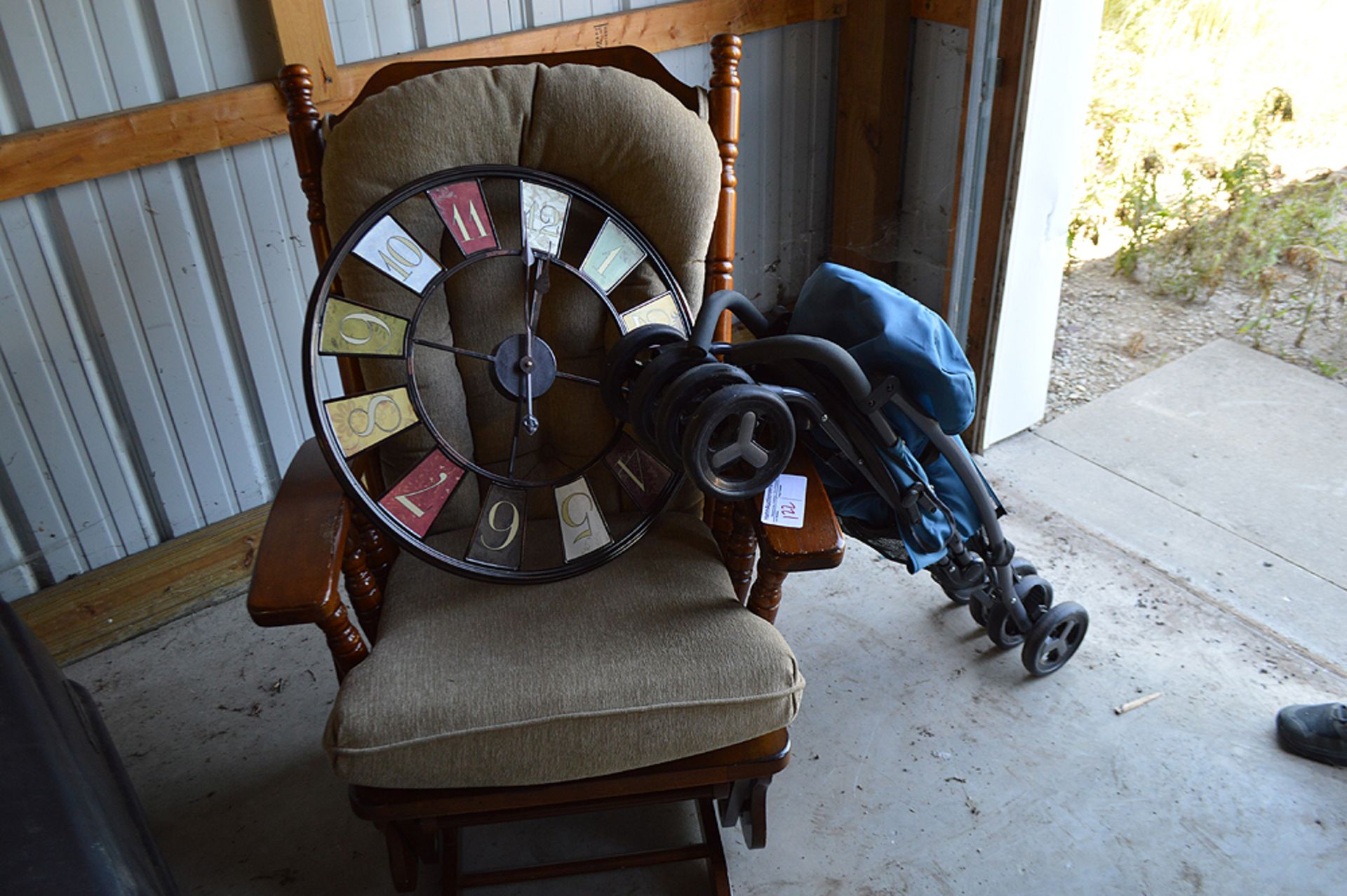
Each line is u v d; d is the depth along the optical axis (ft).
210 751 5.70
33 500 6.11
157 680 6.17
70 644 6.30
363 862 5.08
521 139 4.53
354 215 4.38
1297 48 12.26
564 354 4.91
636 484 4.88
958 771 5.42
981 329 7.38
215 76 5.76
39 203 5.50
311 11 5.72
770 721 4.06
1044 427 8.25
